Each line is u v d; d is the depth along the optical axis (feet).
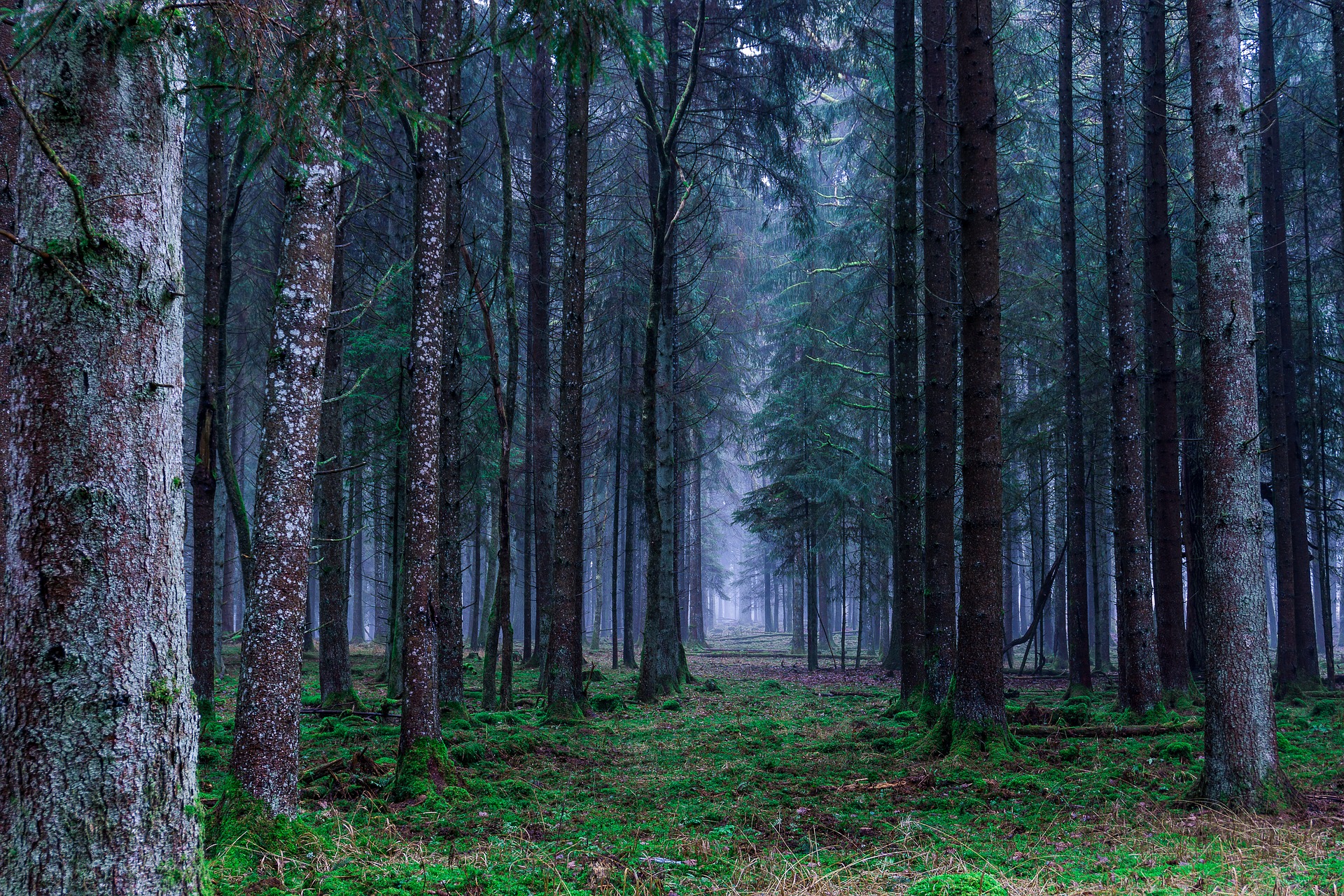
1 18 12.05
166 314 12.89
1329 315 73.67
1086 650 56.70
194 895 12.35
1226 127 26.09
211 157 38.14
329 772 29.66
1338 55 48.60
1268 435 59.98
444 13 30.22
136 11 12.38
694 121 68.64
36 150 12.19
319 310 23.26
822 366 90.17
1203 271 26.27
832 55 66.28
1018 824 23.90
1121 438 45.62
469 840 22.82
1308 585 56.08
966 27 35.35
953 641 42.45
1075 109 81.66
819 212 99.81
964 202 35.32
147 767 12.00
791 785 30.12
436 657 29.27
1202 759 32.09
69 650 11.60
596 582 114.52
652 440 57.93
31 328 12.02
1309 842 20.51
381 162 41.86
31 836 11.30
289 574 22.43
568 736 42.19
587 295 80.89
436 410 29.48
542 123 65.57
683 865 19.98
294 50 15.87
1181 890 16.85
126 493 12.14
